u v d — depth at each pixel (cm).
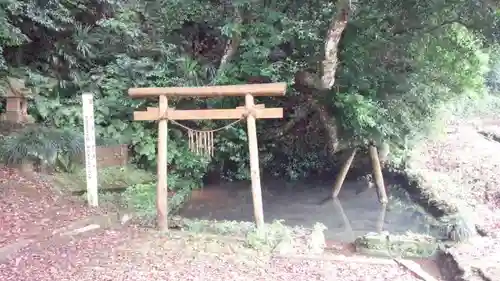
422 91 882
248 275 512
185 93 655
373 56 819
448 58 852
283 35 809
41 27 945
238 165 1038
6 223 586
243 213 843
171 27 975
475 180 909
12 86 868
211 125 950
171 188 922
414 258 612
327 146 1051
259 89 637
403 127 920
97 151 884
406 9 768
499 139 1307
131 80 947
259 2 839
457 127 1507
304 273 528
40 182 745
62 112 925
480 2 712
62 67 997
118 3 987
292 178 1105
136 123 955
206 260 552
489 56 935
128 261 531
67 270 491
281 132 1034
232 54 889
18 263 496
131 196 799
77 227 611
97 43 1010
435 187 845
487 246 588
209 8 914
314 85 848
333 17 716
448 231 645
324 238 676
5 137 812
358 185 1043
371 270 548
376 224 786
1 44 827
